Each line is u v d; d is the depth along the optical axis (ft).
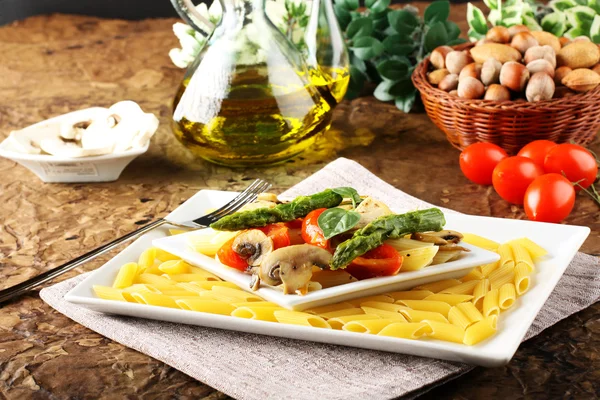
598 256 2.76
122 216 3.06
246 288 2.44
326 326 2.37
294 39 3.60
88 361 2.40
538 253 2.59
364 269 2.43
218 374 2.29
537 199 2.93
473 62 3.35
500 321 2.37
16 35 4.75
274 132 3.19
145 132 3.23
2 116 3.76
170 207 3.12
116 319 2.49
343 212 2.44
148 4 6.17
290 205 2.53
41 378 2.36
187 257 2.56
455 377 2.31
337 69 3.49
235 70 3.15
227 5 3.16
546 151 3.11
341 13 3.83
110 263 2.61
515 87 3.20
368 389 2.23
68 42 4.66
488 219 2.75
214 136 3.19
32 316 2.57
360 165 3.18
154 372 2.37
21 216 3.08
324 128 3.31
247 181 3.27
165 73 4.18
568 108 3.16
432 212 2.49
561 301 2.53
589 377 2.32
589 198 3.11
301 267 2.39
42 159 3.18
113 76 4.16
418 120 3.69
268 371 2.31
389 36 3.73
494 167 3.13
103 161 3.21
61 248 2.90
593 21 3.63
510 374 2.34
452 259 2.50
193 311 2.40
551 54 3.23
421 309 2.42
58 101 3.90
